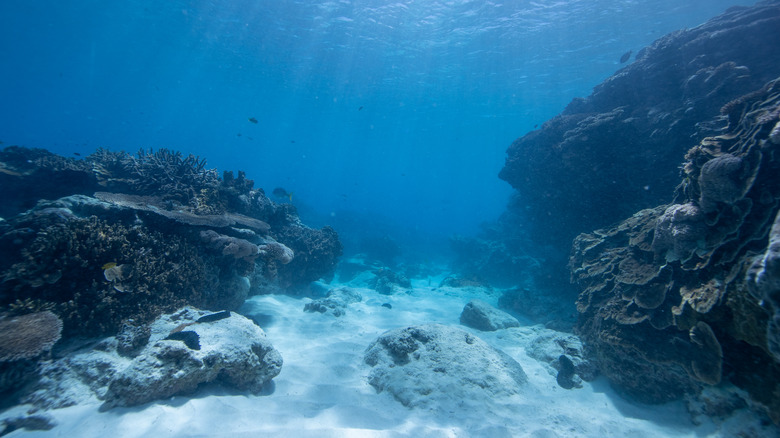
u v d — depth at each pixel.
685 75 9.41
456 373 5.21
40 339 3.84
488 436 3.96
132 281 5.22
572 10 16.88
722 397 3.92
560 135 11.76
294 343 6.71
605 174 9.91
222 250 6.74
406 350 5.77
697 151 4.65
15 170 7.66
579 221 11.34
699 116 8.25
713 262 4.02
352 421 4.08
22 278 4.51
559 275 12.04
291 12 19.88
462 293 13.59
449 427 4.09
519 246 17.70
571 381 5.62
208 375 4.12
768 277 2.54
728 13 9.77
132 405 3.65
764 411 3.48
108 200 6.21
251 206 9.56
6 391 3.71
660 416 4.55
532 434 4.08
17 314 4.24
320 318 8.42
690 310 4.12
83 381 3.98
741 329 3.39
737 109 4.87
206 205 7.66
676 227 4.55
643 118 9.88
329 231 13.54
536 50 21.48
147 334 4.72
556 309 10.38
